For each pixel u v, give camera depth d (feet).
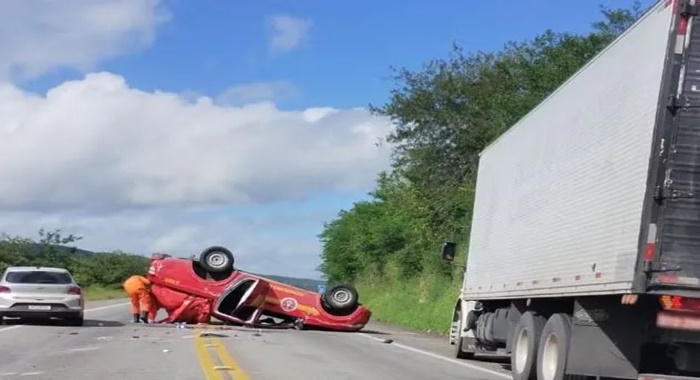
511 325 49.83
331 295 92.79
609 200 34.86
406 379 46.62
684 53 31.45
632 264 31.71
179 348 60.23
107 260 284.41
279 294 92.02
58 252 268.82
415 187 135.33
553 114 44.29
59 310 79.20
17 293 78.23
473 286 60.23
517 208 49.44
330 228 245.04
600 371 37.09
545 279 42.19
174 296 90.58
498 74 127.65
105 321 94.38
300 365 51.72
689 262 31.09
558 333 38.86
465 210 127.75
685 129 31.27
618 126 35.01
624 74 35.19
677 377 34.58
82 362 50.11
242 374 45.14
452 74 131.54
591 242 36.24
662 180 31.24
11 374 44.14
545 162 44.65
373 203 215.10
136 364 49.32
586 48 114.11
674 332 34.14
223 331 81.61
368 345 72.08
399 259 162.40
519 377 44.57
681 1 31.53
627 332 36.68
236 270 92.07
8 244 233.76
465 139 127.24
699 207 31.12
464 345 62.34
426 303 129.08
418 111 131.13
